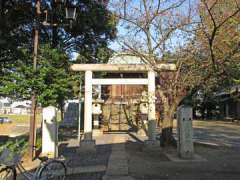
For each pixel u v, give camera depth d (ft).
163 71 57.26
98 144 68.59
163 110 59.93
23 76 54.08
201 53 52.60
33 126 47.96
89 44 88.07
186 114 47.52
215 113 188.44
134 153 53.57
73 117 125.70
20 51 60.70
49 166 29.86
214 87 56.85
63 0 55.42
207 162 43.78
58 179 30.63
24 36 72.28
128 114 105.81
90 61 88.38
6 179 29.12
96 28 84.53
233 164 41.98
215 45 49.21
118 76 66.49
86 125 57.67
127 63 62.64
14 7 70.33
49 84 57.00
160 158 47.98
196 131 106.22
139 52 57.21
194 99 59.47
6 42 63.00
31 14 71.77
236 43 48.73
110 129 104.27
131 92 106.93
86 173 38.40
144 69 59.26
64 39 85.10
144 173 36.81
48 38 81.87
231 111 178.81
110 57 79.46
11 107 223.10
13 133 92.89
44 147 49.78
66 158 49.34
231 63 49.96
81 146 56.39
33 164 43.29
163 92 58.23
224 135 91.50
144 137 83.51
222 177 34.27
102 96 106.42
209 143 67.41
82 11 81.61
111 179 33.99
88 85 59.72
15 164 28.81
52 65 60.08
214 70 48.96
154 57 56.95
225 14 48.08
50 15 75.31
